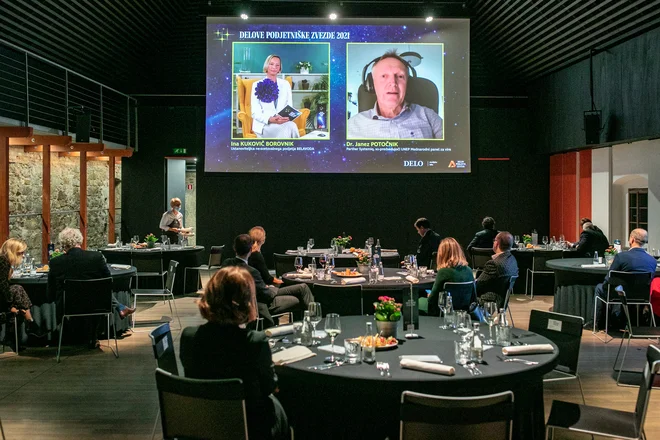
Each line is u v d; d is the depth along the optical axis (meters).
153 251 8.77
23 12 8.41
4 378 4.99
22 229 10.17
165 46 12.02
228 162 10.56
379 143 10.56
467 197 12.50
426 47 10.51
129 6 9.98
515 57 11.36
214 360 2.50
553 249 9.36
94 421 3.99
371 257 7.23
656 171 9.21
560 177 11.98
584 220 8.39
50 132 9.73
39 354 5.80
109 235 11.59
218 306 2.52
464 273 5.01
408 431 2.31
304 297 5.75
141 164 12.55
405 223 12.40
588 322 6.85
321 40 10.48
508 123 12.54
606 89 9.30
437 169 10.60
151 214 12.59
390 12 10.46
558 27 9.58
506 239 5.68
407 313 3.60
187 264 9.54
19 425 3.92
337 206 12.37
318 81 10.50
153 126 12.50
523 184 12.55
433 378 2.65
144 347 6.06
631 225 10.09
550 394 4.54
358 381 2.67
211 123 10.52
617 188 10.30
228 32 10.45
